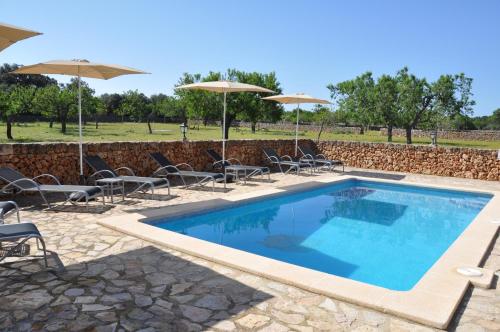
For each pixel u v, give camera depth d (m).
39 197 7.49
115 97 60.25
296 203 9.28
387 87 30.83
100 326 2.78
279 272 3.83
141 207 6.95
